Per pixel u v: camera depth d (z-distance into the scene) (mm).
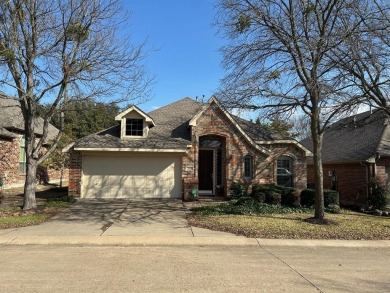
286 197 16328
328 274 6938
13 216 13078
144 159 18750
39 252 8500
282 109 12805
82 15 13656
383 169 18328
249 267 7340
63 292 5652
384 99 13281
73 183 18203
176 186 18812
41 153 27375
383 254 8828
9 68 13664
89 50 13977
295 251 8969
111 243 9555
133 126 19062
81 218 13102
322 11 11969
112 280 6305
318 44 11484
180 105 23156
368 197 17188
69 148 18281
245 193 18250
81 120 38406
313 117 12477
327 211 15680
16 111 25328
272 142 19781
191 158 18578
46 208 14930
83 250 8773
